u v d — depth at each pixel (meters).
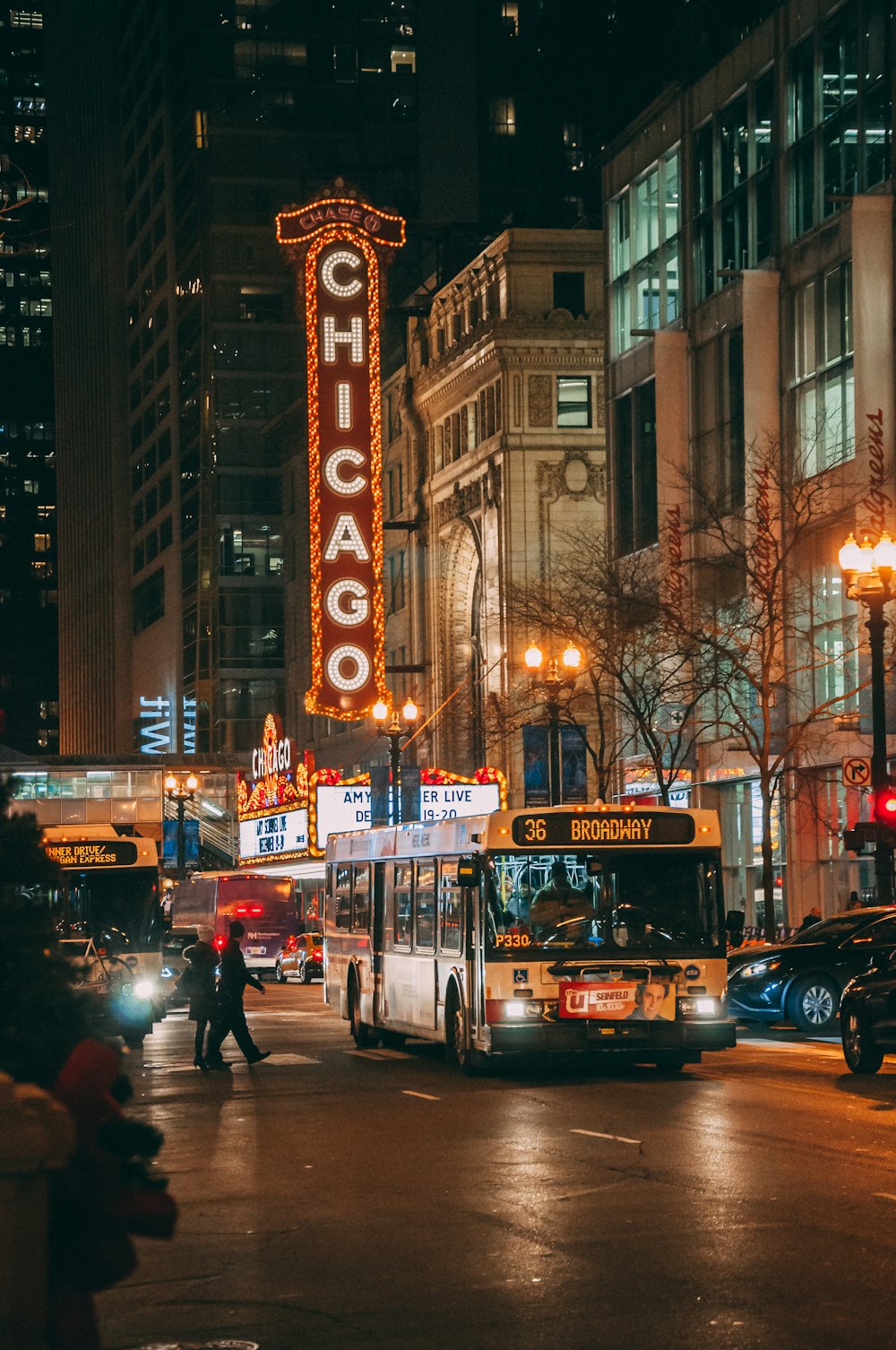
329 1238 13.54
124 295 181.12
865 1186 14.99
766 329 54.59
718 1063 28.31
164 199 158.00
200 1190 16.12
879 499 45.75
